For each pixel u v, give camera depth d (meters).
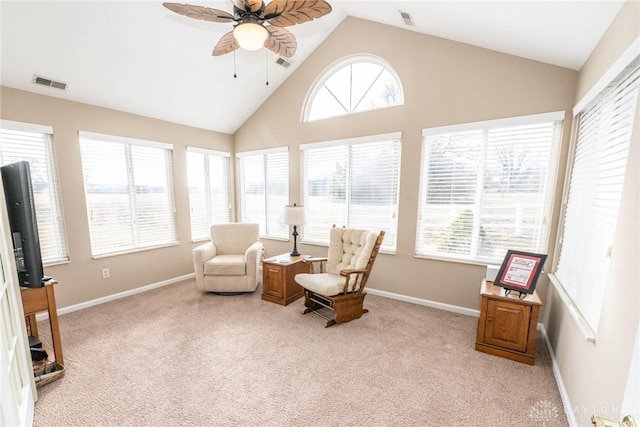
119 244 3.34
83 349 2.21
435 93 2.81
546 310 2.45
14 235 1.64
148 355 2.13
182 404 1.65
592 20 1.58
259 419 1.54
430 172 2.95
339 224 3.66
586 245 1.77
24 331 1.57
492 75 2.53
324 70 3.57
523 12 1.73
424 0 2.06
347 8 3.00
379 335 2.44
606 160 1.60
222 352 2.17
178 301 3.20
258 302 3.17
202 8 1.64
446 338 2.39
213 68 3.18
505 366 2.01
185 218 4.00
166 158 3.76
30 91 2.57
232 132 4.57
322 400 1.68
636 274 1.05
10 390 1.21
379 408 1.63
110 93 2.97
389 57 3.06
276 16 1.72
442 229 2.95
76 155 2.91
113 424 1.51
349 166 3.49
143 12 2.34
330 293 2.58
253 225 3.95
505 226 2.63
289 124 3.92
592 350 1.38
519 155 2.52
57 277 2.82
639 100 1.17
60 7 2.08
